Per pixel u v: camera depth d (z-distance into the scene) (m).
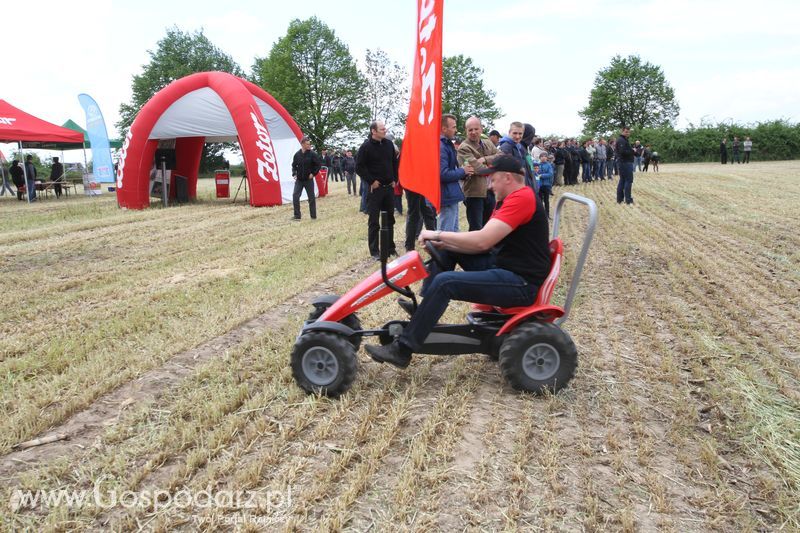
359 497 2.62
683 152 46.28
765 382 3.81
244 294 6.02
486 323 3.82
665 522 2.45
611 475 2.80
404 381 3.88
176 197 16.72
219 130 14.99
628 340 4.67
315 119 51.34
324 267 7.26
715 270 6.95
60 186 21.16
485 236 3.50
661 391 3.70
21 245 9.35
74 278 6.91
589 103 65.38
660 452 3.01
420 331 3.59
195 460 2.85
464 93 58.16
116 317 5.27
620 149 13.89
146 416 3.35
